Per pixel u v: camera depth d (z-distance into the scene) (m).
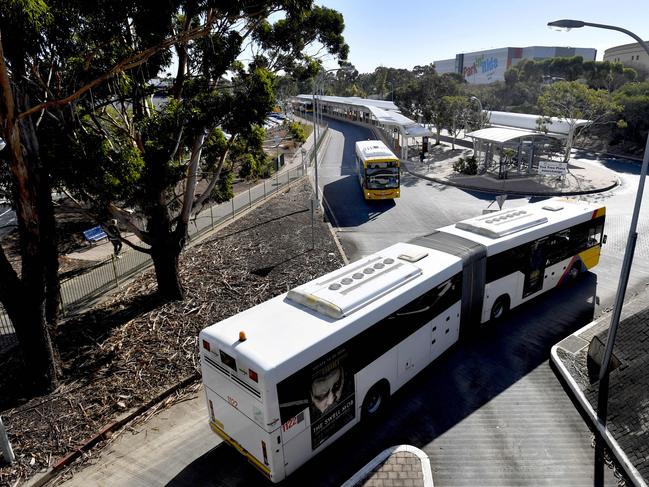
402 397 9.62
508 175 32.28
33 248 8.84
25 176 8.38
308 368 7.11
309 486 7.45
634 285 14.76
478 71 132.38
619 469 7.64
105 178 9.56
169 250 13.18
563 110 35.72
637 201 8.19
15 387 9.80
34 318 9.18
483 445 8.24
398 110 59.22
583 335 11.45
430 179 32.75
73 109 9.93
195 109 10.90
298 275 15.79
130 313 12.95
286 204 26.64
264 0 10.96
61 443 8.29
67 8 8.89
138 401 9.42
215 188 15.91
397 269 9.55
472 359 10.90
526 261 12.64
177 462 8.06
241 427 7.29
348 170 37.12
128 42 11.14
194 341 11.44
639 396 8.48
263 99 11.02
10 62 8.59
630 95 46.41
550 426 8.67
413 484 7.31
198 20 12.30
